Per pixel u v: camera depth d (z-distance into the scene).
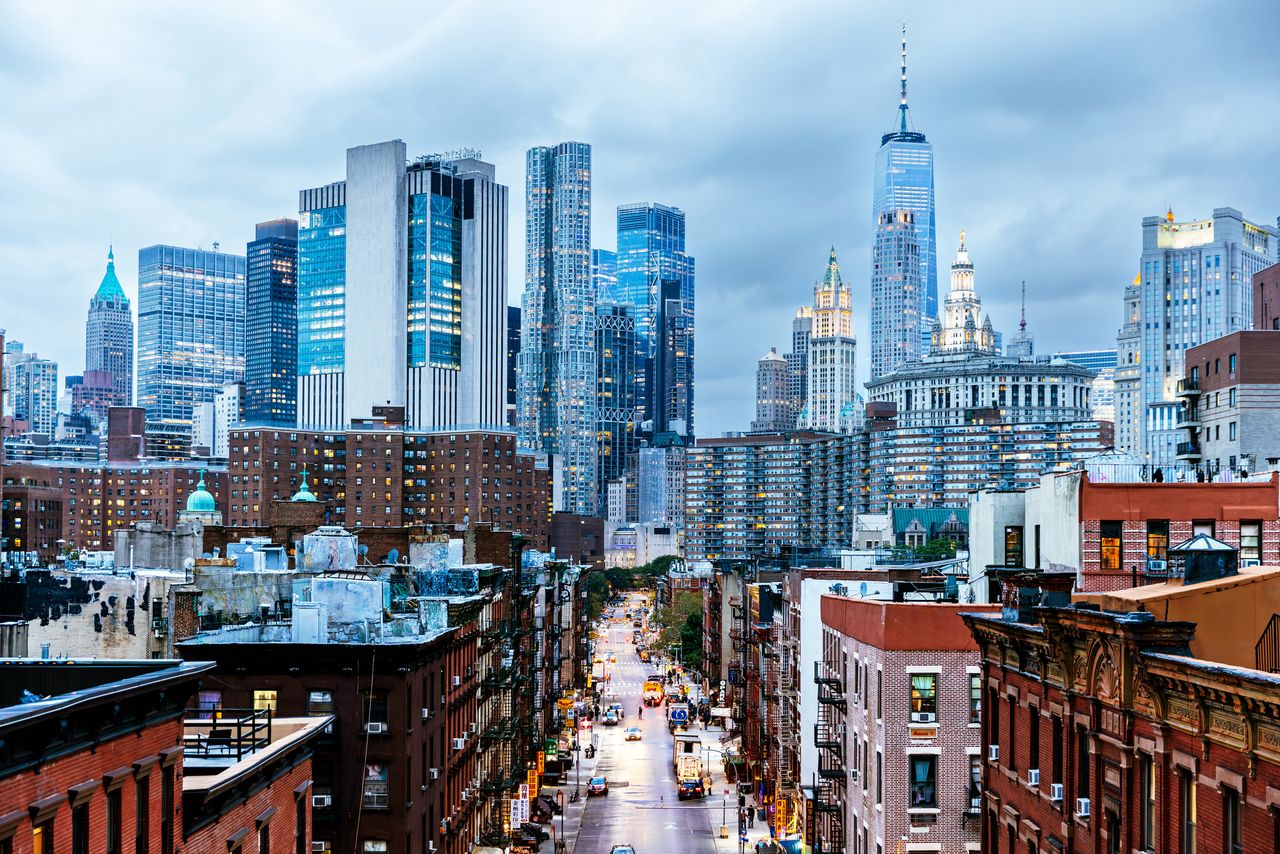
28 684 33.19
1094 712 35.78
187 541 97.44
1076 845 37.66
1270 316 169.75
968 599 71.25
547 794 134.75
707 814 126.94
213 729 40.91
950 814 61.41
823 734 84.62
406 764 58.72
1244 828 27.33
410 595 82.88
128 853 29.17
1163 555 56.66
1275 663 34.47
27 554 97.88
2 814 23.75
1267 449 123.75
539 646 142.12
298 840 42.97
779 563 160.38
